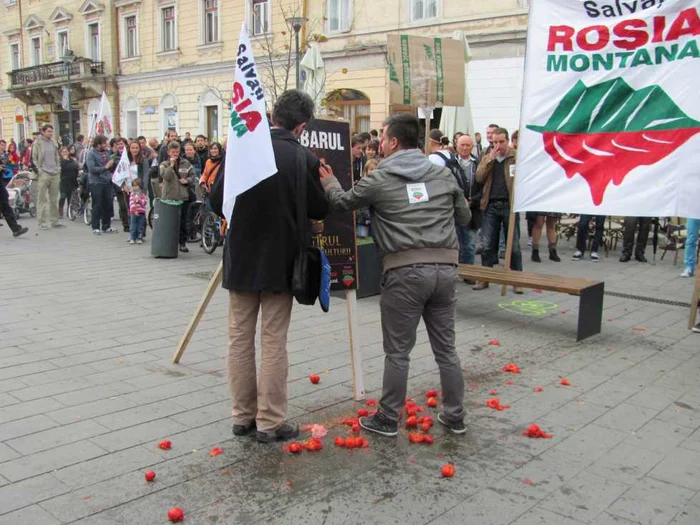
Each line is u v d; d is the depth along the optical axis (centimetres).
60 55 3334
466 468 366
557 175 706
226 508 320
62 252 1048
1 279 827
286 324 388
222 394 463
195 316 515
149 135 2888
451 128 1297
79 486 335
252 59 359
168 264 969
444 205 400
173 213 1007
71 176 1487
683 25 630
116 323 638
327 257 447
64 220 1491
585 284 626
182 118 2723
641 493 343
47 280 830
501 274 692
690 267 937
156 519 308
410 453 383
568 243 1259
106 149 1313
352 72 2117
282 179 372
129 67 2953
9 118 3806
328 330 629
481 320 685
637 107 658
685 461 379
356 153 948
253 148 356
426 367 534
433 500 332
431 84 828
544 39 704
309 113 398
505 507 327
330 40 2153
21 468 351
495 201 821
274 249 371
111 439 388
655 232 1089
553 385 497
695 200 633
